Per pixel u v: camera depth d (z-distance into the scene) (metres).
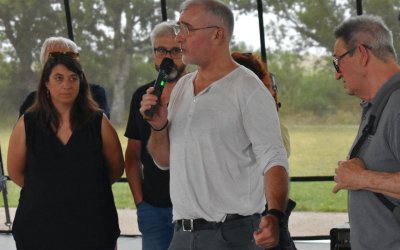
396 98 3.20
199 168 3.85
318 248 8.58
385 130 3.21
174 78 4.93
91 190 4.86
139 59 9.78
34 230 4.88
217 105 3.83
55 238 4.86
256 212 3.93
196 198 3.88
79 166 4.84
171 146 4.01
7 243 9.16
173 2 9.41
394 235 3.22
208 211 3.85
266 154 3.73
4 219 9.73
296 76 9.39
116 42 9.77
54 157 4.84
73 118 4.88
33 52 9.83
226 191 3.83
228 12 3.90
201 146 3.83
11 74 9.92
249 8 9.17
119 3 9.68
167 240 5.21
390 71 3.32
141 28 9.70
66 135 4.87
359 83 3.39
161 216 5.18
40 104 4.89
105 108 6.04
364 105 3.41
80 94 4.94
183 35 3.87
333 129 9.59
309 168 9.87
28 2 9.72
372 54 3.33
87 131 4.88
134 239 9.36
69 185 4.84
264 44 9.22
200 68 3.97
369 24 3.36
